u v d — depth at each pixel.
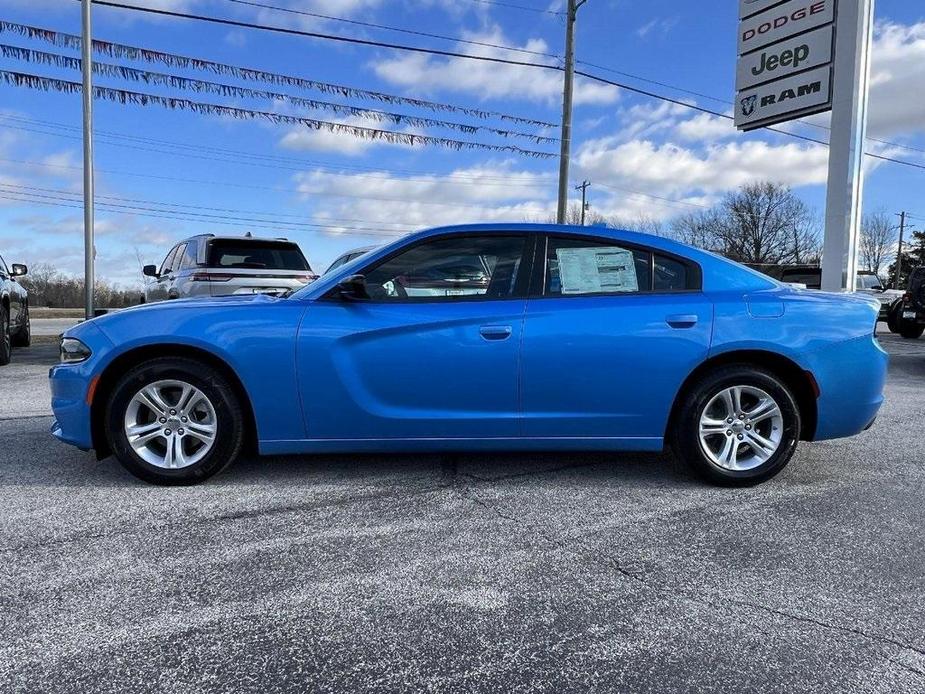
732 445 3.84
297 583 2.65
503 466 4.25
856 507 3.55
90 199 10.93
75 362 3.72
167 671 2.08
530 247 3.85
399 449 3.79
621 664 2.13
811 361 3.75
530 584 2.66
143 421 3.80
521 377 3.69
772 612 2.45
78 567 2.78
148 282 12.56
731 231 58.94
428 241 3.84
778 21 11.06
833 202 10.02
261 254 10.02
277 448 3.75
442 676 2.07
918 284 13.64
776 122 11.32
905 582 2.68
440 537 3.12
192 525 3.24
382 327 3.66
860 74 9.65
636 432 3.79
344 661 2.14
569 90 18.20
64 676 2.04
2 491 3.70
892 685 2.02
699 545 3.04
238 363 3.63
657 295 3.80
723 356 3.79
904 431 5.36
